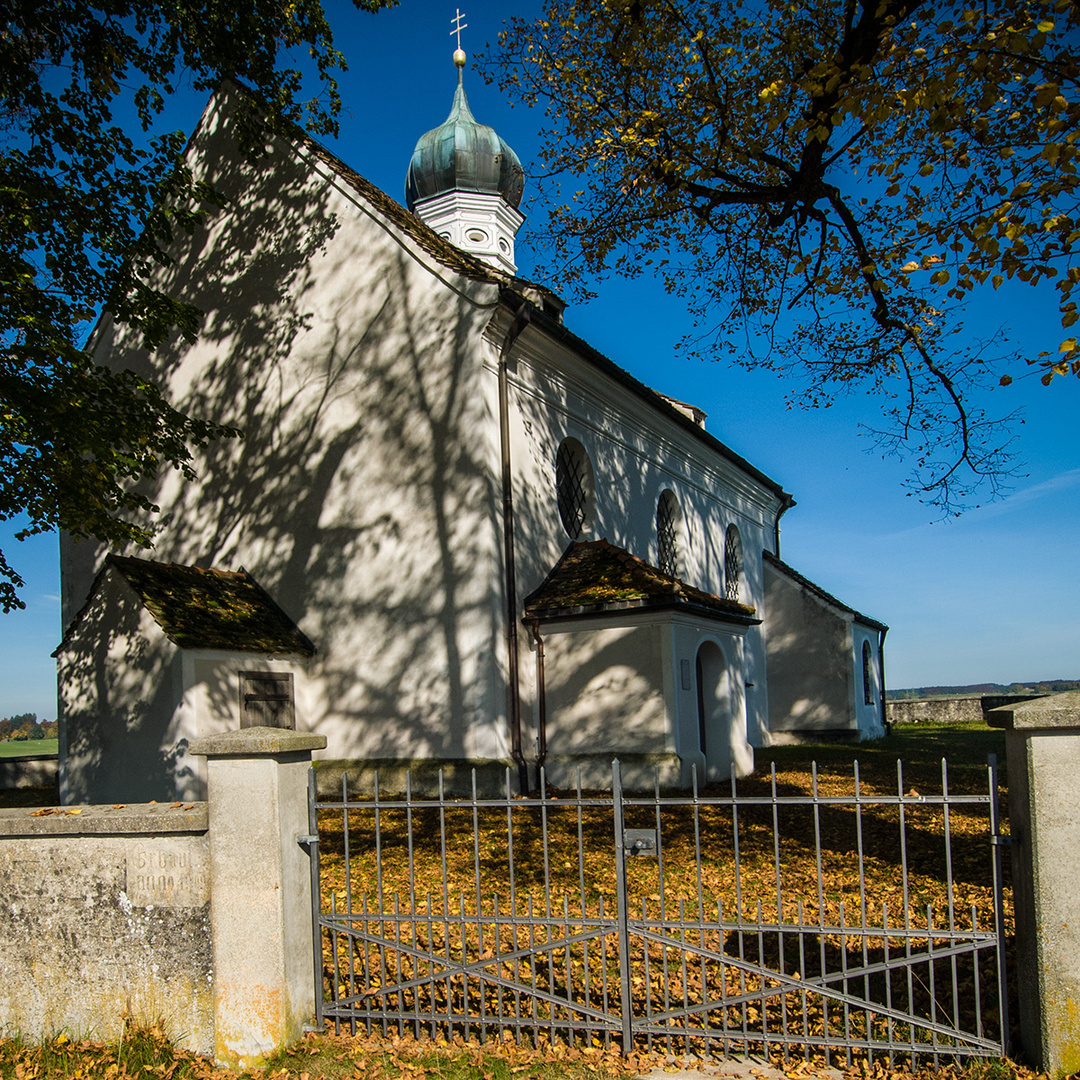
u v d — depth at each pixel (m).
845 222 11.34
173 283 16.80
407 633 13.76
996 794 4.50
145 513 16.52
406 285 14.35
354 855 9.70
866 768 17.00
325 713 14.30
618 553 14.97
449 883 8.41
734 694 16.83
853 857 9.19
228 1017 4.93
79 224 11.86
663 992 5.69
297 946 5.09
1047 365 6.73
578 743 14.02
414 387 14.11
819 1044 4.57
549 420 15.55
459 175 23.53
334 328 15.00
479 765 12.85
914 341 11.32
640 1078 4.54
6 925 5.41
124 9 12.46
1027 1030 4.37
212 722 12.98
